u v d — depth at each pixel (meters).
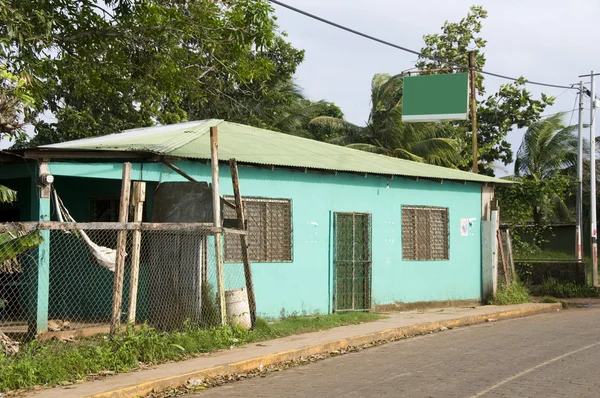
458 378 8.24
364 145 26.67
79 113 22.53
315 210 14.41
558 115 29.70
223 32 16.50
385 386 7.88
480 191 18.39
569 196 30.00
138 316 12.02
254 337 11.09
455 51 29.70
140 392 7.81
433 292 16.86
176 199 11.60
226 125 16.44
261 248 13.35
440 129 27.59
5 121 11.10
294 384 8.26
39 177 10.37
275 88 28.77
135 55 17.17
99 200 13.19
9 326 11.59
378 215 15.73
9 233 8.84
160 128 16.36
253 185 13.30
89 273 12.56
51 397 7.25
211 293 11.42
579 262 22.38
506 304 17.88
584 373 8.44
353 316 13.85
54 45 15.78
